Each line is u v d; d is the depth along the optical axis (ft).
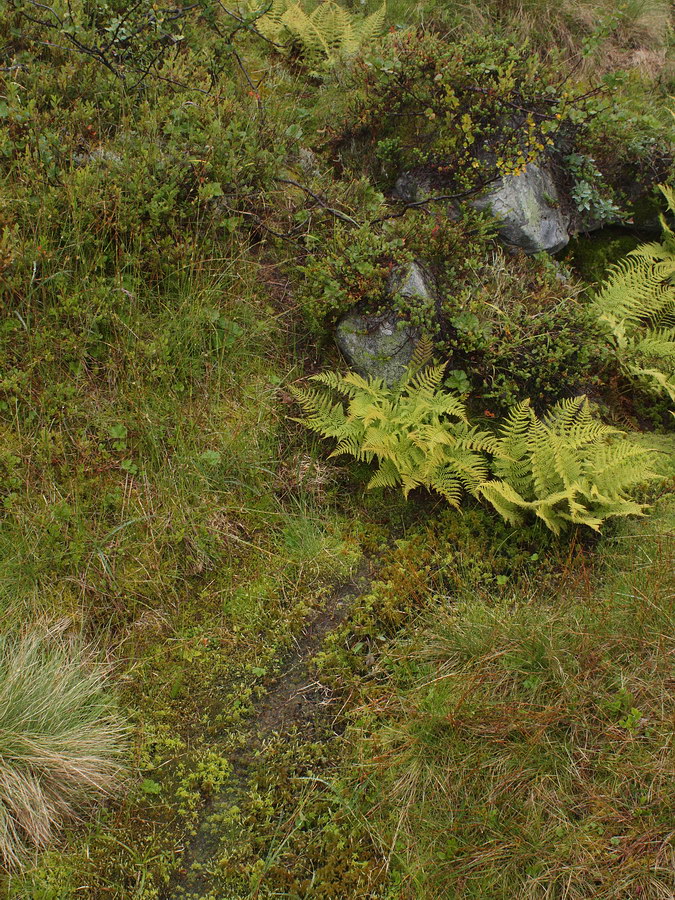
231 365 16.02
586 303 17.60
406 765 13.96
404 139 17.48
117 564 14.80
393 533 15.61
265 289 16.53
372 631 14.82
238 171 16.20
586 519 15.14
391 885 13.46
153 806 13.78
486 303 16.19
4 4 16.30
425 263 16.43
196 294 15.99
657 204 18.33
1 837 13.24
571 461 15.48
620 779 13.67
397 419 15.52
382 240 16.15
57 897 13.26
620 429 16.66
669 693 14.01
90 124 15.94
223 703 14.37
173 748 14.08
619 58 19.84
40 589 14.52
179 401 15.65
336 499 15.75
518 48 18.51
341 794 13.87
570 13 19.67
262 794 13.89
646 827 13.43
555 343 16.10
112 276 15.85
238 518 15.35
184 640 14.65
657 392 16.85
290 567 15.19
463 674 14.32
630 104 18.67
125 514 14.99
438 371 15.71
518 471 15.71
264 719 14.30
